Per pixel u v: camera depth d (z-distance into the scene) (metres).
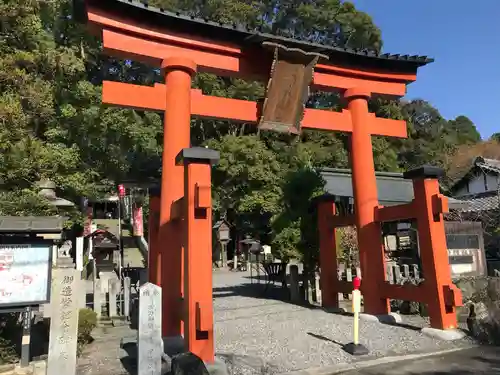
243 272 26.11
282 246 12.44
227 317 10.05
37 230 6.57
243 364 6.09
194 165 6.36
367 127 10.30
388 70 10.72
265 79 9.61
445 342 7.47
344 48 9.82
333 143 28.64
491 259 19.83
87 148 18.52
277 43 8.94
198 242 6.18
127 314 10.15
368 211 9.83
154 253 9.30
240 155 25.27
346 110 10.41
